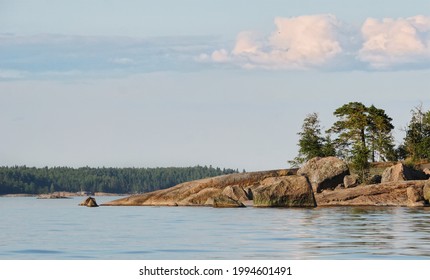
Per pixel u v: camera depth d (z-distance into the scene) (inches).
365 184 5467.5
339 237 2410.2
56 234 2687.0
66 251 2086.6
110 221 3535.9
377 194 4842.5
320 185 5388.8
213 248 2121.1
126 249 2119.8
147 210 4825.3
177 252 2034.9
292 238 2394.2
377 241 2266.2
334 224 3002.0
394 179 5344.5
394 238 2357.3
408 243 2198.6
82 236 2583.7
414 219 3297.2
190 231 2741.1
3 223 3481.8
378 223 3043.8
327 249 2062.0
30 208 6225.4
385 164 7445.9
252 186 5777.6
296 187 4665.4
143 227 3016.7
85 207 6033.5
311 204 4640.8
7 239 2480.3
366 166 6501.0
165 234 2623.0
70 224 3339.1
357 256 1902.1
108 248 2151.8
